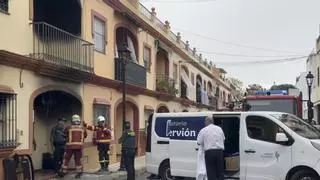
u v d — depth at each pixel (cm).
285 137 1234
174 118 1488
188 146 1440
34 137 1827
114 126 2386
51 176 1714
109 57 2358
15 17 1549
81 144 1727
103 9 2292
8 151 1423
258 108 2106
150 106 3066
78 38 1906
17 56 1497
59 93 1916
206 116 1407
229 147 1366
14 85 1522
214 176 1245
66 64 1805
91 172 1898
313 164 1201
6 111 1477
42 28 1683
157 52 3444
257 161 1285
